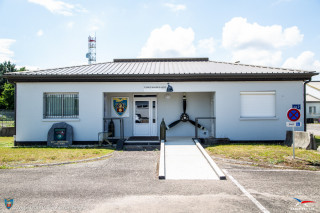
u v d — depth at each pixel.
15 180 6.74
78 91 12.62
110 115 14.40
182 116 14.23
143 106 14.50
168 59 17.81
